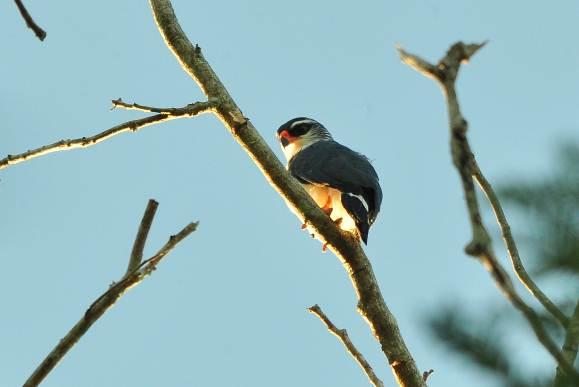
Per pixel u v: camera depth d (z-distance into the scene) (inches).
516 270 319.0
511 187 185.6
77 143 485.7
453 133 208.2
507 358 176.6
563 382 179.0
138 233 347.6
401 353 496.4
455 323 179.9
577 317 206.2
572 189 181.6
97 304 340.2
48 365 335.9
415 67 219.1
